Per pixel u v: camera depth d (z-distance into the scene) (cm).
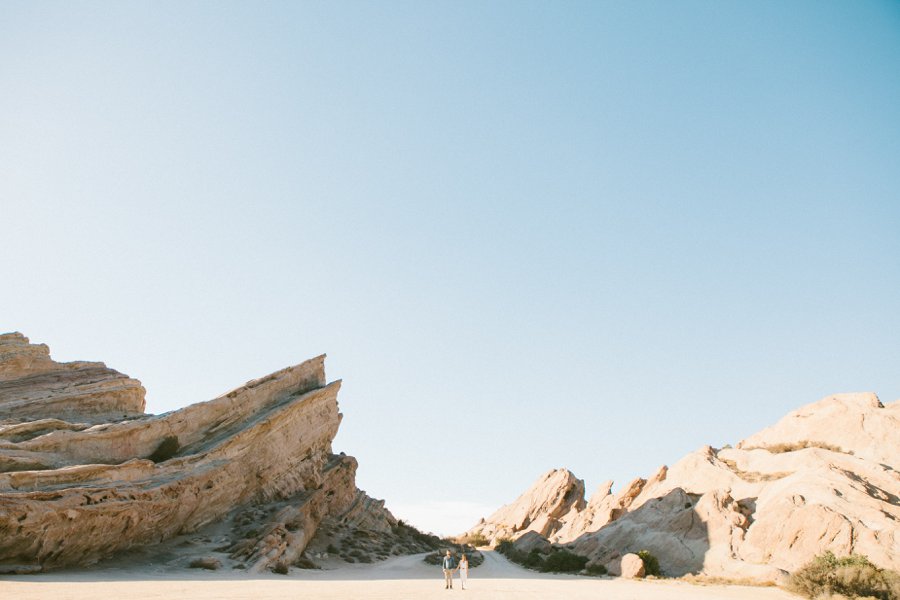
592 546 6862
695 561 5666
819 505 5362
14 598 2194
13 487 3525
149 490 4391
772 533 5466
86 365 7025
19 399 5803
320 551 6116
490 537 11706
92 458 4531
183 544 4784
